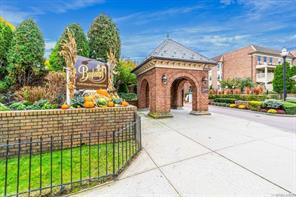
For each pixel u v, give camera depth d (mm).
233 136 7438
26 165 4277
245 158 4945
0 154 4805
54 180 3596
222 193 3250
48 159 4668
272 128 9148
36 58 13617
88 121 6121
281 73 27984
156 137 7293
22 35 13188
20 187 3336
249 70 36281
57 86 10406
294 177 3826
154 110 12922
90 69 8352
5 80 13070
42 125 5398
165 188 3436
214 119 12016
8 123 4980
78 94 7551
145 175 3984
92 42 18406
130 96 20172
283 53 16641
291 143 6398
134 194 3244
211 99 25172
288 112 13797
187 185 3539
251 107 17281
